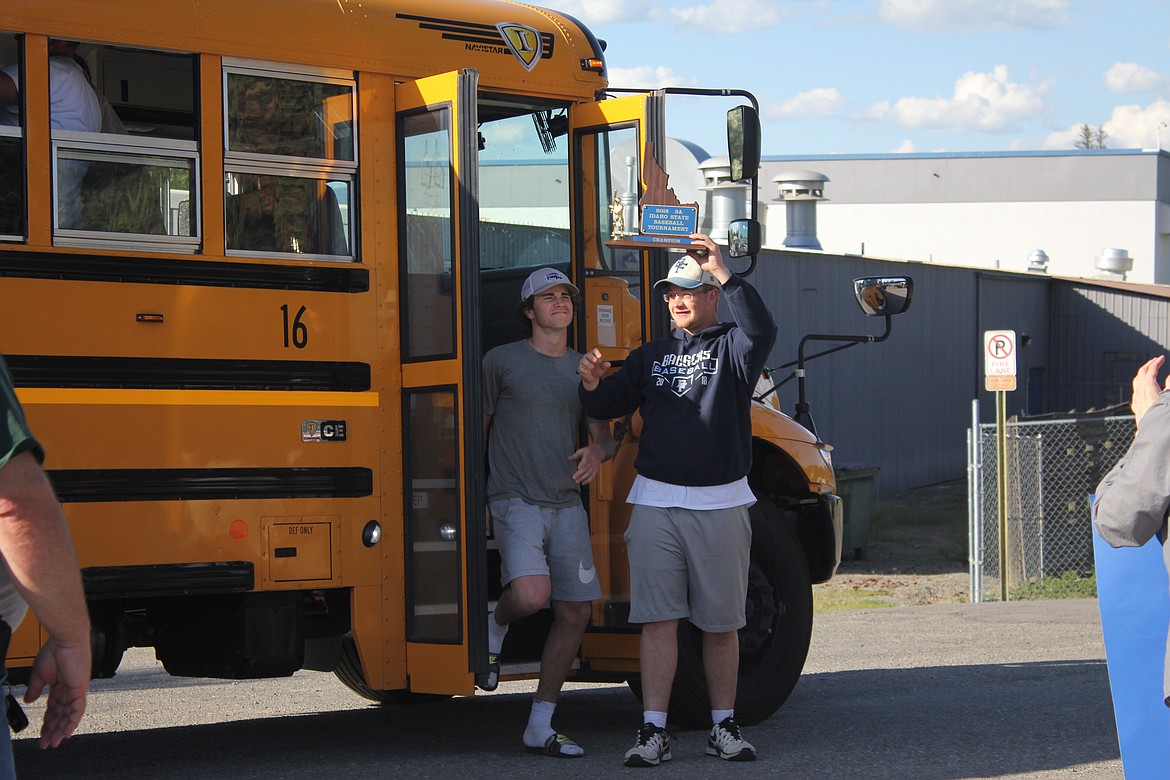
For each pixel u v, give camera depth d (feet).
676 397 17.22
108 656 16.80
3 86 15.62
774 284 69.97
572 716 21.91
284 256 17.21
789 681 20.44
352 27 17.85
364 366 17.74
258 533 16.79
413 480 17.92
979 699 22.13
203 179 16.63
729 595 17.16
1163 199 168.76
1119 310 101.60
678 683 19.53
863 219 174.91
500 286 21.44
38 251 15.48
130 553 15.90
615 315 19.86
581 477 17.99
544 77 19.44
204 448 16.43
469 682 17.16
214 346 16.57
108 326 15.88
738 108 18.48
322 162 17.56
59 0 15.78
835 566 22.11
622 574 19.49
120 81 17.47
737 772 16.65
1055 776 16.47
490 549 20.49
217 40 16.76
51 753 18.69
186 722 22.29
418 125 17.88
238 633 17.02
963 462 89.35
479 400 17.15
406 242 17.98
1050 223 168.66
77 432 15.62
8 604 8.48
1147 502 11.39
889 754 17.72
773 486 21.90
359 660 18.75
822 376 73.87
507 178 21.29
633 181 18.93
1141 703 13.38
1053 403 103.65
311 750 18.69
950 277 87.97
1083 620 34.50
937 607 38.91
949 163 171.94
